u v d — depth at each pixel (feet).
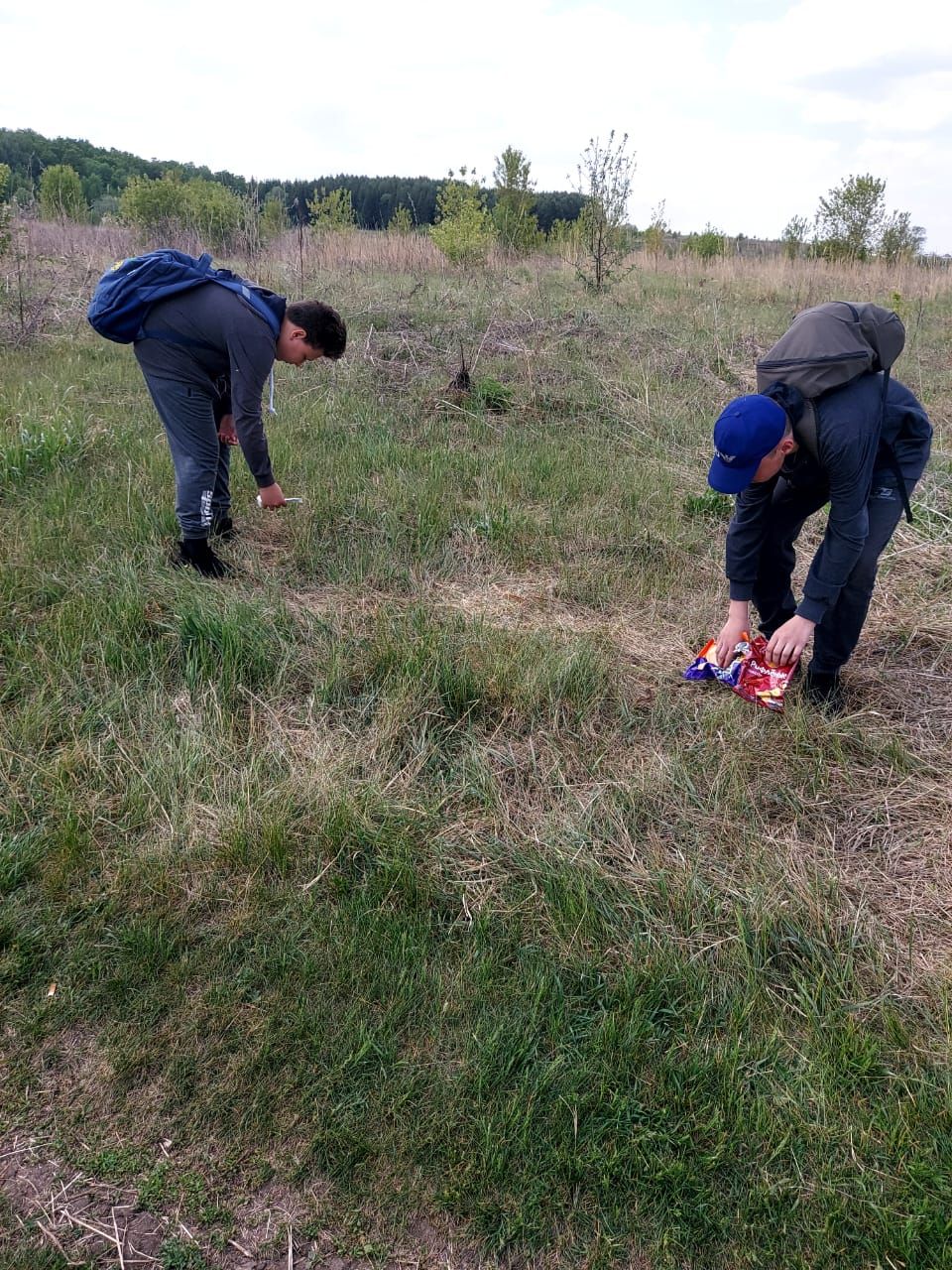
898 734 10.64
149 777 9.05
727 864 8.66
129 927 7.54
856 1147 6.18
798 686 11.37
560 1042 6.84
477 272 45.62
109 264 38.11
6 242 34.45
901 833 9.17
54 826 8.48
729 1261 5.63
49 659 10.66
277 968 7.30
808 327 8.94
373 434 19.62
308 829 8.62
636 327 30.19
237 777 9.21
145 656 10.91
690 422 21.90
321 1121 6.25
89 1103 6.34
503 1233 5.67
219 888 7.96
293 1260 5.57
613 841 8.84
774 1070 6.71
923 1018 7.16
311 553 14.06
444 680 10.62
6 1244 5.58
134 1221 5.74
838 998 7.23
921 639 12.65
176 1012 6.93
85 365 24.41
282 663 10.96
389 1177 5.98
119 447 17.53
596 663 11.21
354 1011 6.97
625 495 17.30
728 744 10.25
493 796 9.27
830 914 8.05
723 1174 6.07
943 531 15.75
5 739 9.45
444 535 15.16
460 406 22.06
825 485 9.90
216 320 11.46
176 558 13.12
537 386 23.22
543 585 13.91
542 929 7.86
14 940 7.34
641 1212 5.85
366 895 7.97
